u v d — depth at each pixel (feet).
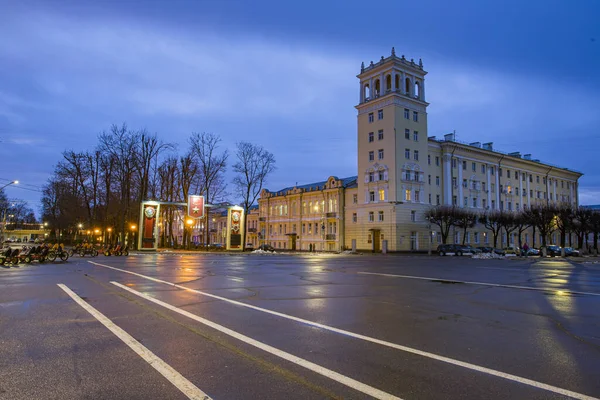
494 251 172.76
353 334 23.36
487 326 25.93
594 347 20.93
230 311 30.14
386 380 15.80
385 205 184.24
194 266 81.05
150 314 28.71
